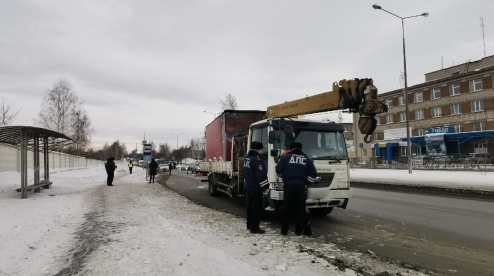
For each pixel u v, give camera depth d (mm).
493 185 14750
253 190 6457
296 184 6227
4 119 26188
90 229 6773
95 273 4152
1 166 18469
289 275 3936
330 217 8672
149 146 25016
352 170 30938
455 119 40906
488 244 5938
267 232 6621
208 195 14570
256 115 12875
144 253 4910
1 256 4762
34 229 6512
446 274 4371
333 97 8062
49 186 15562
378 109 7020
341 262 4633
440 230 7105
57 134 13836
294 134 7789
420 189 16016
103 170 42844
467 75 39562
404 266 4602
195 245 5168
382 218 8523
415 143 41719
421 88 45406
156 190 15633
